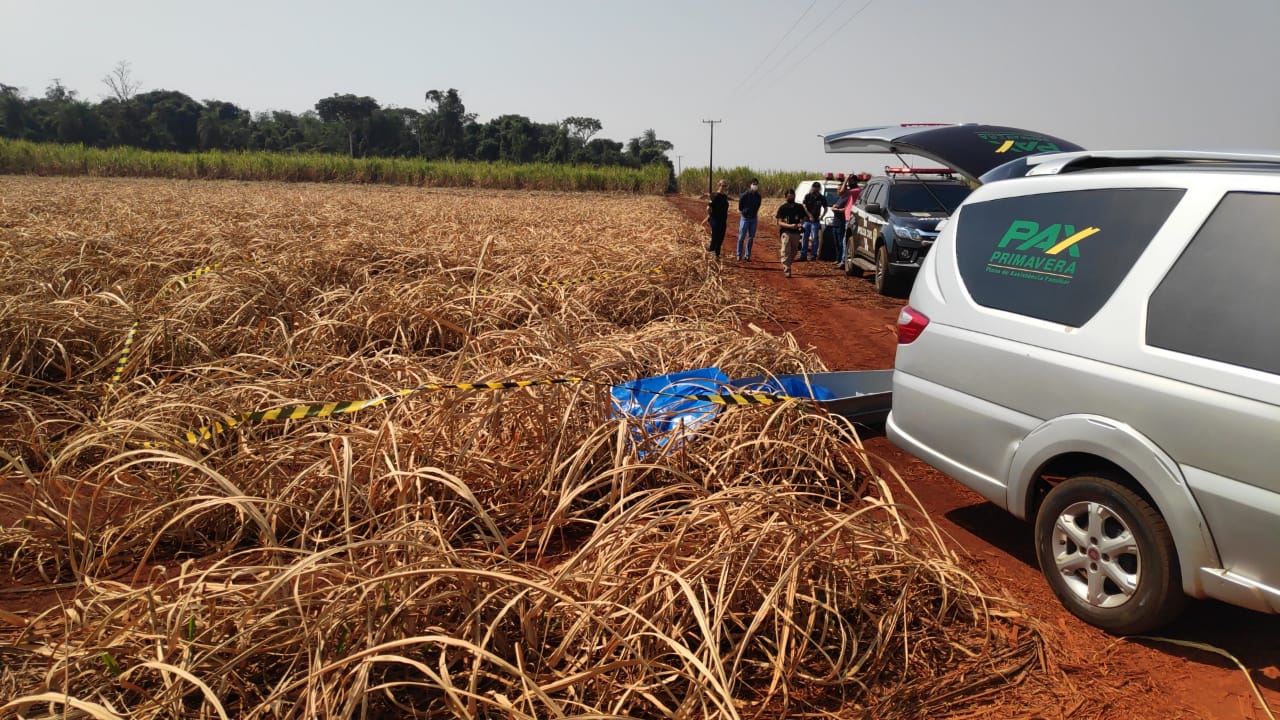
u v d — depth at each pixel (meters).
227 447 4.10
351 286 9.16
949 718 2.65
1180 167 3.21
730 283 12.40
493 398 4.42
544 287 9.07
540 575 2.94
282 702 2.45
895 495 4.68
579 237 14.24
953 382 3.90
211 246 10.33
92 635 2.62
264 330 6.86
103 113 90.69
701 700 2.35
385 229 13.20
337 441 3.98
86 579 3.01
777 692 2.72
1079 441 3.16
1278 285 2.71
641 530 2.96
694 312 9.52
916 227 11.83
